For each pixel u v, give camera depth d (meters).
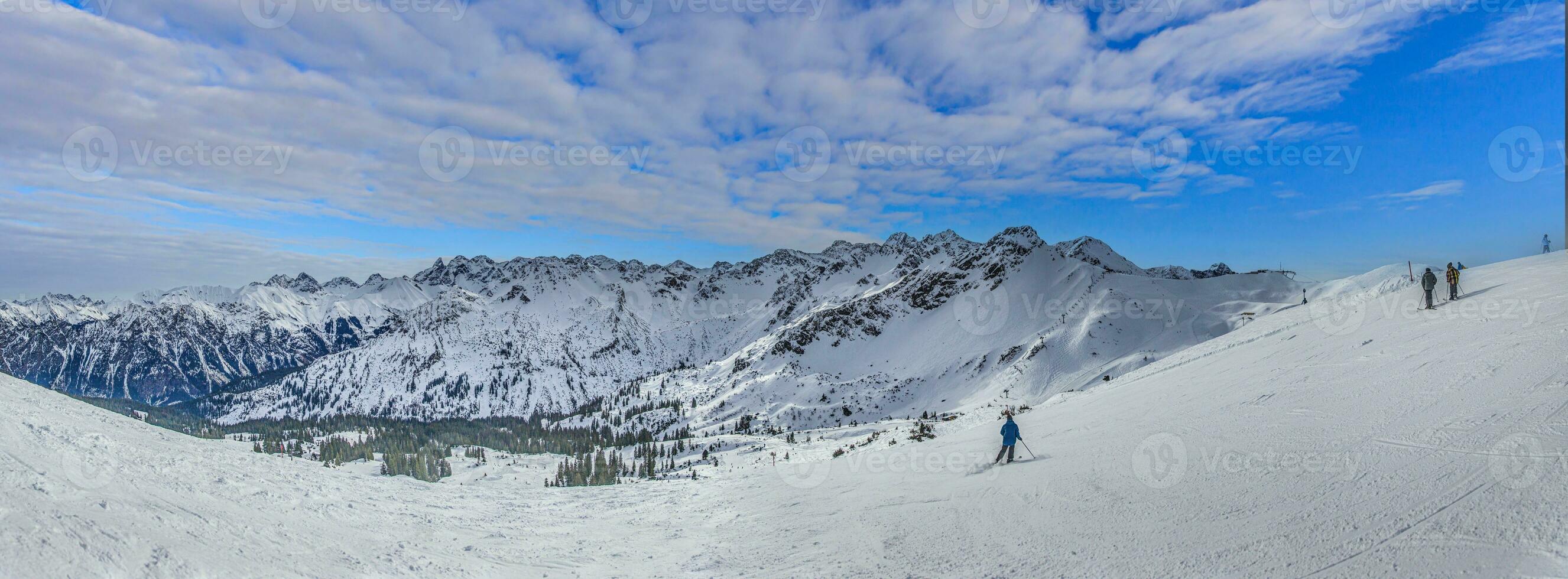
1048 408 36.62
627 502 25.66
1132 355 147.50
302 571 9.78
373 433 187.12
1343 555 8.23
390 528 15.02
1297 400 17.17
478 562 12.85
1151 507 12.08
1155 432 18.48
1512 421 10.89
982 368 181.50
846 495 21.05
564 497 27.42
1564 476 8.33
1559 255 35.78
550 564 13.57
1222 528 10.20
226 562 9.20
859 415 173.88
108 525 8.97
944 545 12.69
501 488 30.78
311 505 15.25
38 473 10.27
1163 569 9.20
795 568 12.77
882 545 13.57
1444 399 13.32
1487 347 16.19
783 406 190.75
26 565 7.07
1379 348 20.62
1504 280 28.41
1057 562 10.46
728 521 19.78
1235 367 25.83
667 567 13.70
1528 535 7.30
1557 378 12.21
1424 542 7.91
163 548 8.86
